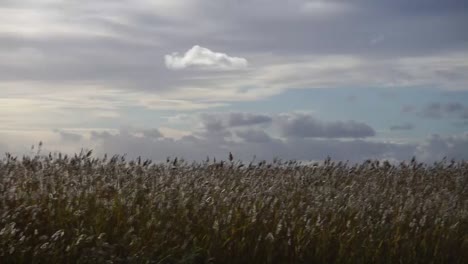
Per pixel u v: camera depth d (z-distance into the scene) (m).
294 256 8.68
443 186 13.33
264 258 8.56
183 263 8.05
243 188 10.71
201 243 8.52
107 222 8.65
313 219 9.53
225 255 8.44
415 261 9.02
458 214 10.66
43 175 10.31
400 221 9.80
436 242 9.45
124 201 9.11
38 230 8.42
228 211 9.19
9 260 7.72
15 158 11.40
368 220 9.67
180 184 10.32
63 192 9.48
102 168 11.19
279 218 9.30
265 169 12.81
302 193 11.07
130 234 8.34
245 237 8.69
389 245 9.14
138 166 11.42
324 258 8.71
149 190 9.87
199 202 9.64
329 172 13.25
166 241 8.33
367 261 8.84
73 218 8.65
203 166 12.28
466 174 14.48
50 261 7.78
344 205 10.48
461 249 9.35
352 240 9.02
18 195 9.20
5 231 7.84
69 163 11.31
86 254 7.92
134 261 7.95
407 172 14.35
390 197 11.32
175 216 8.98
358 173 13.62
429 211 10.64
